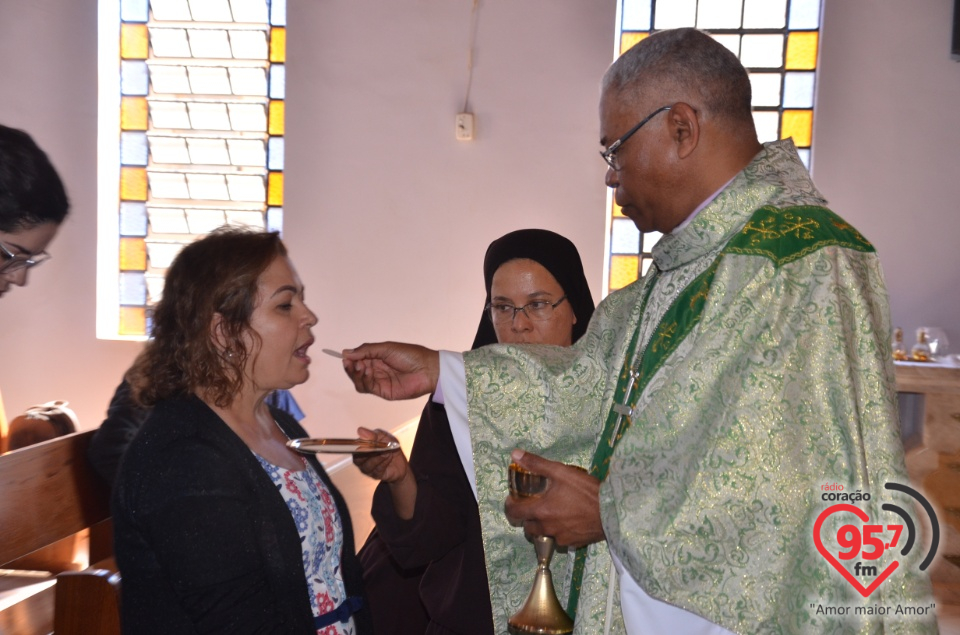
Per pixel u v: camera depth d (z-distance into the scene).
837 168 5.02
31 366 5.39
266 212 5.55
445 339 5.29
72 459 2.27
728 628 1.37
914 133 4.96
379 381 1.92
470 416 1.85
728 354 1.45
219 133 5.55
